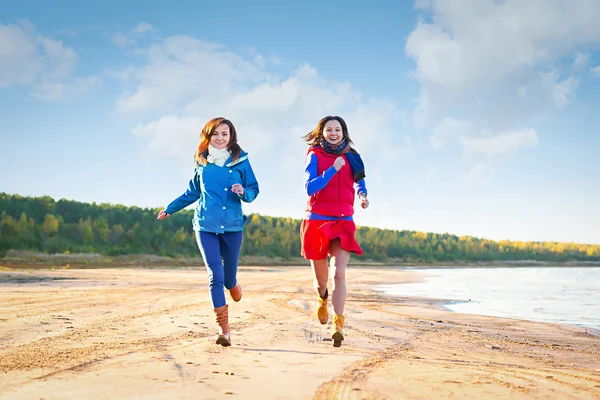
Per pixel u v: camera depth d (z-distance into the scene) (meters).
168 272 26.20
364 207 4.65
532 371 3.76
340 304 4.52
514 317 9.38
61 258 37.88
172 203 5.03
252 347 4.45
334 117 4.72
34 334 4.80
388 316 8.30
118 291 11.06
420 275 35.91
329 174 4.41
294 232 71.38
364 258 83.12
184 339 4.73
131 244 49.09
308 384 3.05
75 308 7.26
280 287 15.52
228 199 4.85
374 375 3.36
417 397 2.80
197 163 4.95
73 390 2.77
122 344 4.35
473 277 32.81
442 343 5.46
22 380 2.98
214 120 4.91
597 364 4.56
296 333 5.49
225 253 4.98
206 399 2.65
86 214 51.56
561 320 9.04
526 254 112.00
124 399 2.61
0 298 8.50
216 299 4.55
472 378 3.33
